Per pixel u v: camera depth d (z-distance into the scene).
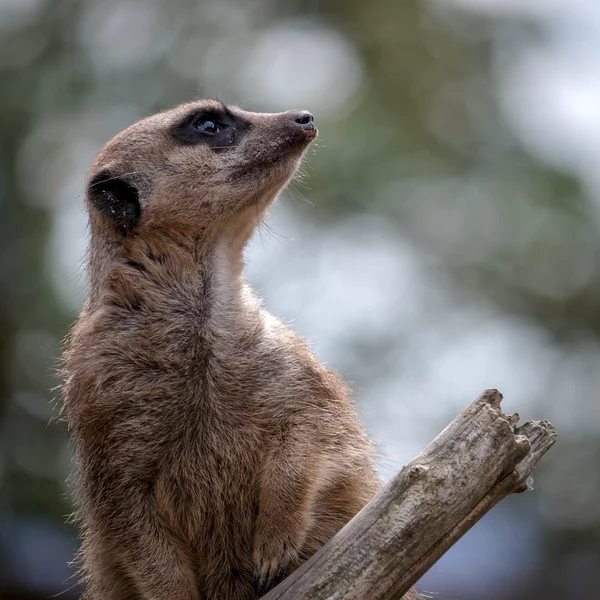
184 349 6.91
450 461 5.54
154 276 7.17
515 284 16.59
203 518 6.81
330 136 16.77
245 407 6.81
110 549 6.88
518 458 5.54
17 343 15.41
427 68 18.34
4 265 15.56
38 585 15.10
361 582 5.50
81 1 17.58
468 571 16.55
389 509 5.54
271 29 18.38
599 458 16.17
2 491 15.03
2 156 16.22
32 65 17.12
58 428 15.20
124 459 6.73
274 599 5.56
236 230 7.49
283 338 7.07
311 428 6.75
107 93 16.97
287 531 6.35
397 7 18.86
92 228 7.65
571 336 16.83
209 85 17.00
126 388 6.78
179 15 17.70
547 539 16.61
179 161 7.59
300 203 16.00
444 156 17.25
